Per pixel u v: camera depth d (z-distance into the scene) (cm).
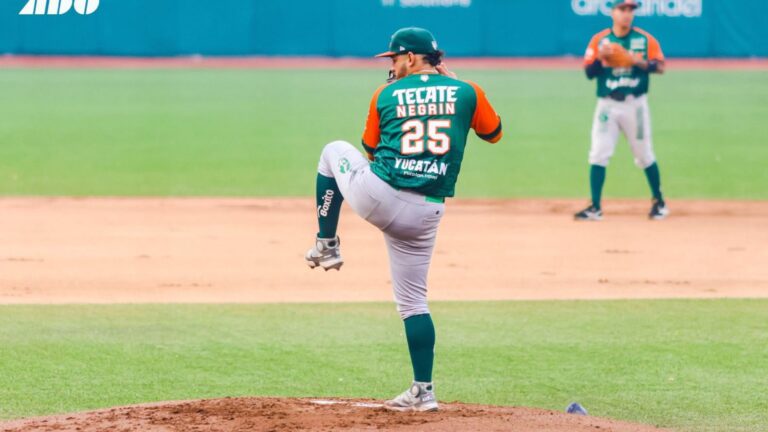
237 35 15075
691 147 8712
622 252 4859
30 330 3400
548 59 14975
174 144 8581
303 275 4353
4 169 7300
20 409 2584
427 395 2334
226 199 6284
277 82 13212
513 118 10338
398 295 2353
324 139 8838
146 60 15088
